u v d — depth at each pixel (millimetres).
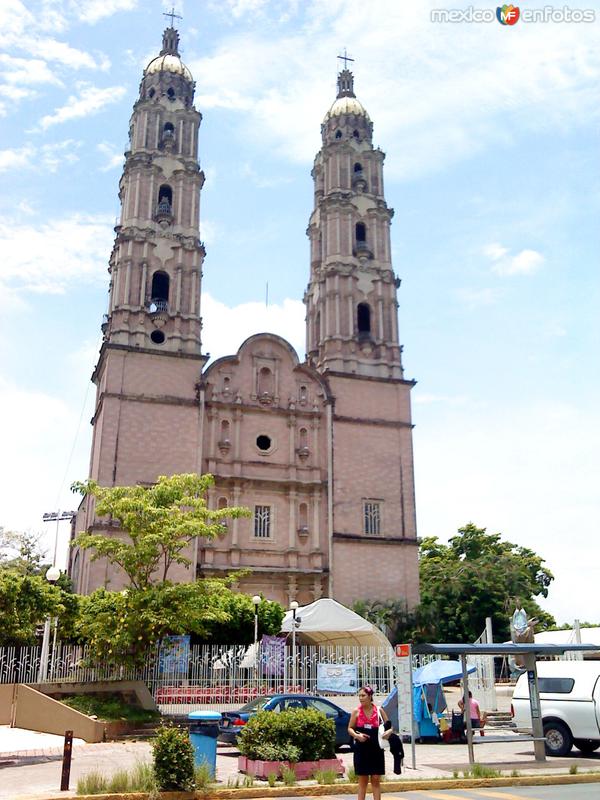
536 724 23938
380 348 63656
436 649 22344
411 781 18938
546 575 82938
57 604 35312
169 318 58906
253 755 19859
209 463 56469
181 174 62844
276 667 35625
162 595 31047
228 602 43156
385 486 59750
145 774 17109
